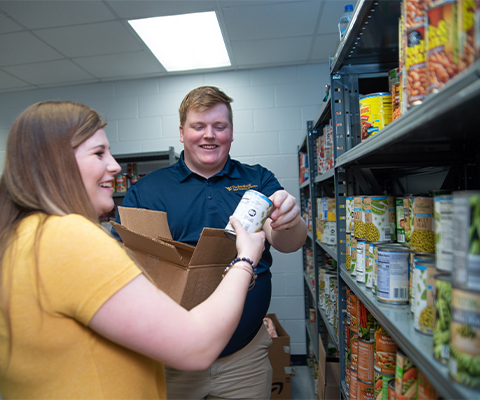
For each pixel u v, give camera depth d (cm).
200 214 140
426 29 54
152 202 143
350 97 136
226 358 127
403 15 72
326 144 185
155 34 250
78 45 260
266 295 136
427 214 78
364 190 131
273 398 231
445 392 47
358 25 101
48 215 61
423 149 98
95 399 58
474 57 46
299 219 117
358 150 95
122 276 56
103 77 321
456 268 47
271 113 321
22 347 57
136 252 103
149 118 329
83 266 55
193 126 134
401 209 101
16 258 57
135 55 280
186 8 221
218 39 264
